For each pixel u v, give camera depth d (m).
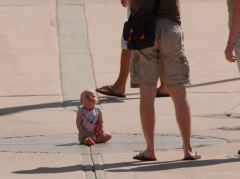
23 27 36.69
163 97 28.11
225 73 31.23
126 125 24.34
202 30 36.38
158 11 19.11
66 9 39.09
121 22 37.28
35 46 34.34
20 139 22.58
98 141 21.80
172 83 19.36
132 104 27.53
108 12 38.62
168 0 19.16
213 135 22.89
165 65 19.31
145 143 21.77
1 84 29.84
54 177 17.83
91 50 33.84
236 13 19.16
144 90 19.22
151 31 18.89
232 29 19.27
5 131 23.69
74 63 32.28
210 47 34.31
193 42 34.88
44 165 19.14
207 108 26.69
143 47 18.94
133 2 19.25
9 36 35.50
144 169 18.52
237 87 29.48
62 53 33.47
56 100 28.03
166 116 25.59
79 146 21.44
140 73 19.22
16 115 25.94
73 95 28.61
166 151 20.70
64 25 36.94
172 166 18.81
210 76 30.84
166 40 19.12
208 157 19.83
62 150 20.91
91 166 18.97
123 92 28.47
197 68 31.80
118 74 31.00
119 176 17.80
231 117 25.53
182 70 19.31
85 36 35.53
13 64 32.16
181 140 22.23
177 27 19.23
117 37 35.44
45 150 20.95
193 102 27.47
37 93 28.84
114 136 22.81
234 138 22.47
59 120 25.22
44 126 24.31
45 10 39.00
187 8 39.28
